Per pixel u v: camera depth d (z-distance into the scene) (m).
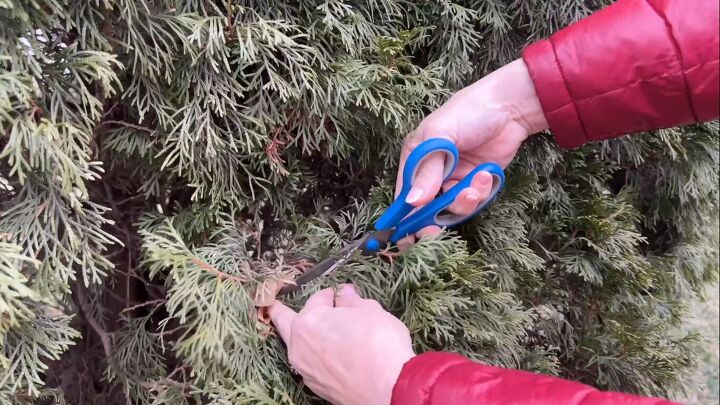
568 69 0.63
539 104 0.68
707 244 1.30
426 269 0.64
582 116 0.65
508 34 0.86
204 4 0.63
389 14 0.72
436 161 0.65
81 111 0.54
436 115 0.67
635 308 1.07
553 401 0.46
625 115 0.64
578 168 1.01
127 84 0.63
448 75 0.79
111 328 0.84
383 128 0.72
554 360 0.89
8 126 0.52
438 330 0.64
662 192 1.13
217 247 0.65
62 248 0.55
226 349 0.60
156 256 0.56
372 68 0.68
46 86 0.54
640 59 0.60
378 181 0.79
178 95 0.63
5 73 0.48
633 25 0.60
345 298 0.62
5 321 0.51
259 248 0.73
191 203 0.73
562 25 0.85
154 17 0.57
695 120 0.63
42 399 0.77
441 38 0.78
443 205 0.65
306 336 0.58
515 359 0.79
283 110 0.66
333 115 0.69
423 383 0.51
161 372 0.75
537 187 0.86
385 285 0.69
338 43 0.69
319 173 0.84
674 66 0.59
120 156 0.68
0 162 0.60
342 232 0.74
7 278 0.48
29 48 0.50
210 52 0.59
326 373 0.57
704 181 1.08
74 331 0.59
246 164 0.71
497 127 0.68
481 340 0.71
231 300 0.60
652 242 1.25
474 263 0.73
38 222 0.54
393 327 0.57
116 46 0.58
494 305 0.72
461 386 0.49
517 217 0.83
